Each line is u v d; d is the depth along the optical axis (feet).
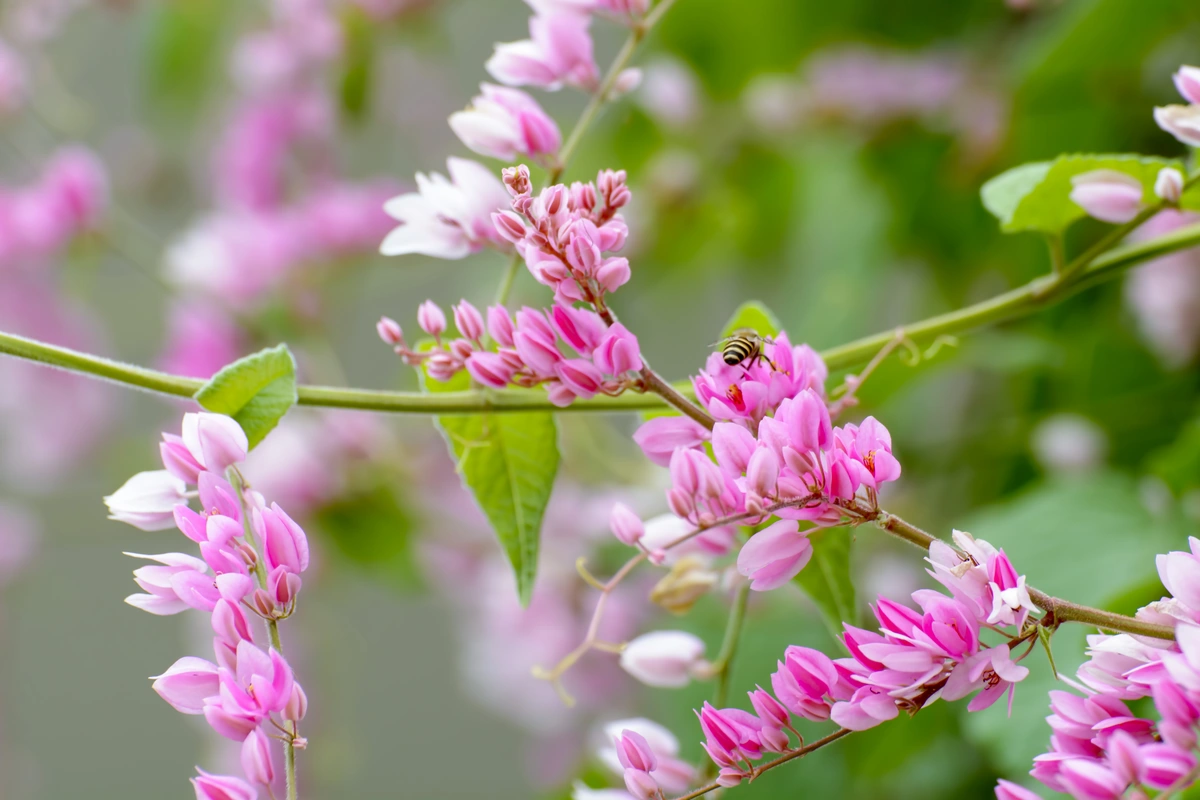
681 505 2.09
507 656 2.94
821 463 2.07
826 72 3.05
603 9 2.25
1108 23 2.60
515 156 2.20
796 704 2.07
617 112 3.14
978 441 2.72
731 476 2.08
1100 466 2.66
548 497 2.23
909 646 2.05
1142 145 2.69
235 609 2.08
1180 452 2.45
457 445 2.23
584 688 2.76
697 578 2.23
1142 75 2.66
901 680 2.06
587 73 2.24
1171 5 2.58
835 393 2.22
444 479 3.05
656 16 2.25
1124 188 2.22
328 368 3.04
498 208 2.19
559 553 2.78
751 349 2.17
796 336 2.92
